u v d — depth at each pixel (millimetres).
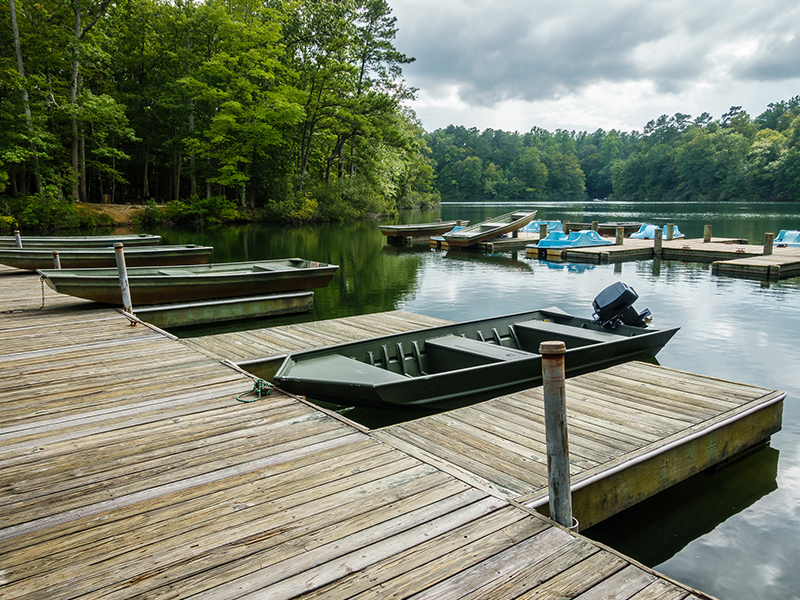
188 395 4508
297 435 3652
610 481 3285
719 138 88875
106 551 2340
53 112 27266
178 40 33344
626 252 18766
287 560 2258
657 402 4531
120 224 29797
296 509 2672
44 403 4309
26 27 27141
